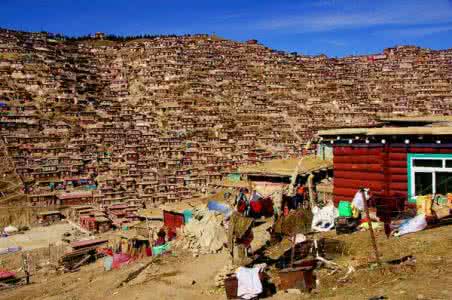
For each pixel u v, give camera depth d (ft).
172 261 75.77
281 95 420.36
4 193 231.30
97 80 429.79
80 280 95.14
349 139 79.87
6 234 190.29
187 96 395.75
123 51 484.74
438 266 46.55
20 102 339.57
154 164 281.54
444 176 70.13
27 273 124.36
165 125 352.28
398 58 497.05
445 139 69.62
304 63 494.18
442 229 57.82
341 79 461.37
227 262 67.41
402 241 55.47
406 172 73.46
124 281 72.28
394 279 45.39
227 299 51.13
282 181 117.19
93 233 185.78
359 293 43.62
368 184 77.77
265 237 74.02
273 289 51.19
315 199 94.73
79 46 490.90
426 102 397.60
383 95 426.92
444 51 497.46
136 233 146.82
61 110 345.10
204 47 489.67
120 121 349.82
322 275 51.06
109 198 234.17
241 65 463.83
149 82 416.87
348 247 57.41
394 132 73.41
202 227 81.10
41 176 255.70
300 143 324.60
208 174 262.88
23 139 288.30
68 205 230.48
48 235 187.62
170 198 230.48
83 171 269.03
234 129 349.82
